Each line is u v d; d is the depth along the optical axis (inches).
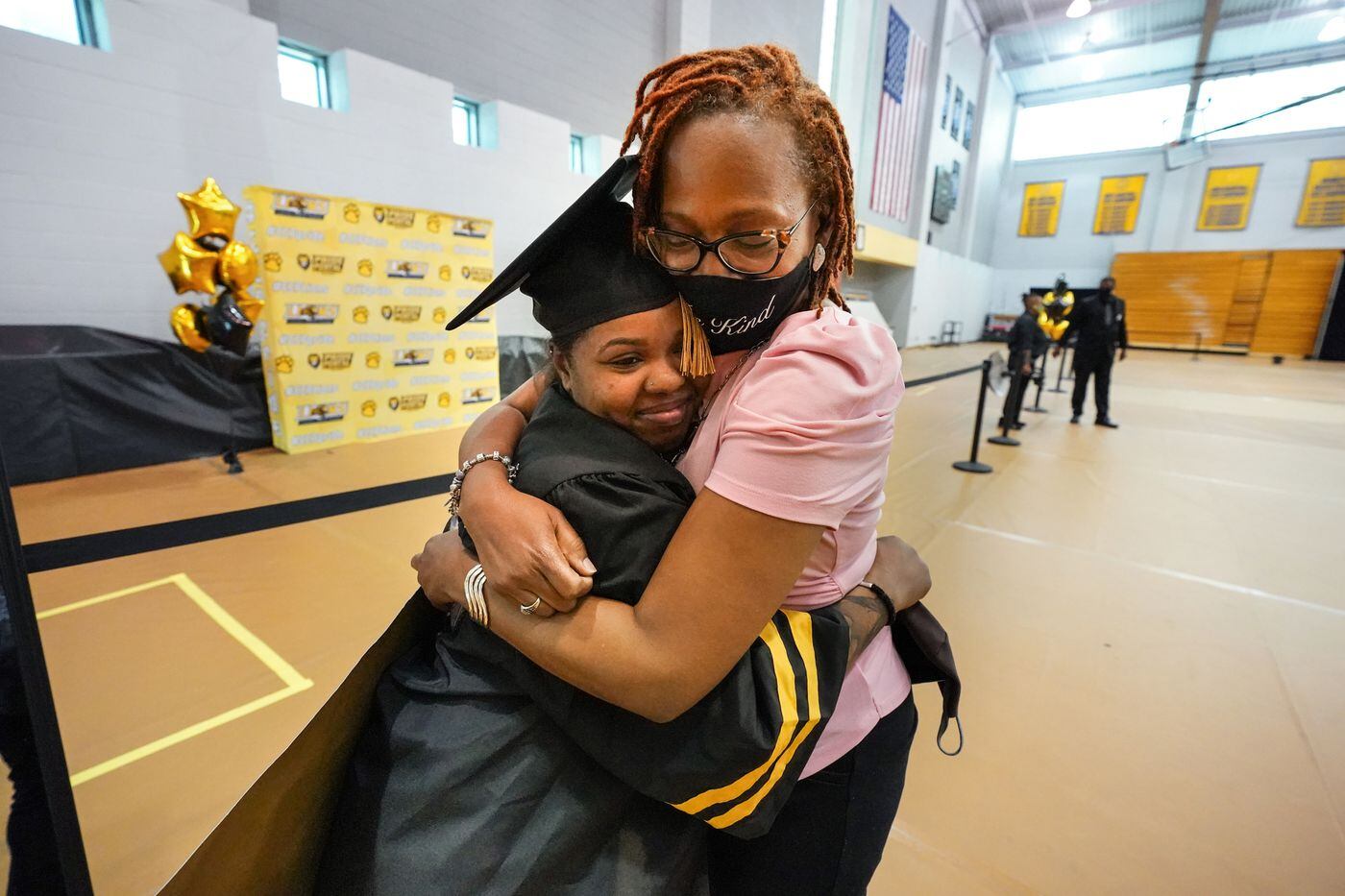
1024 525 130.0
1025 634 87.7
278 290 148.9
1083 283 749.3
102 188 146.3
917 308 615.5
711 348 22.1
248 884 18.6
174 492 127.6
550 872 19.6
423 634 25.7
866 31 433.1
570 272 20.1
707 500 17.8
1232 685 76.7
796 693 20.1
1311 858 52.6
